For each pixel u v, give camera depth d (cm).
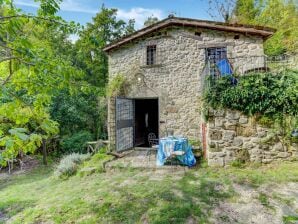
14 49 180
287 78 614
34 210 512
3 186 859
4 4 191
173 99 959
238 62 886
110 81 1057
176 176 616
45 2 214
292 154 604
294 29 1341
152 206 457
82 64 1855
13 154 201
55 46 1602
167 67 970
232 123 645
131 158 839
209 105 660
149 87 991
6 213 529
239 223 382
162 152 713
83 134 1430
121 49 1046
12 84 215
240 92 631
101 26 1956
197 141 888
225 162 646
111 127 998
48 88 222
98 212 457
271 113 617
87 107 1619
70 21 228
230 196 472
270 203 434
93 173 733
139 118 1265
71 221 437
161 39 981
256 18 1653
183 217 407
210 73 704
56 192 621
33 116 231
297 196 451
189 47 946
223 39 912
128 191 541
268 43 1341
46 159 1260
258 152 627
